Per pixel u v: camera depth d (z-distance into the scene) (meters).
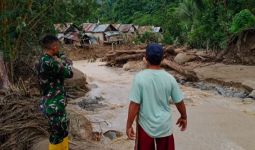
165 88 4.16
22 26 10.30
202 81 15.62
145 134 4.16
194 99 12.15
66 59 5.14
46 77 5.07
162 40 38.56
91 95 13.12
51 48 5.02
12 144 6.47
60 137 5.30
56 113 5.16
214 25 25.36
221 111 10.47
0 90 8.86
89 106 11.23
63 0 11.28
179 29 38.03
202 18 26.70
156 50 4.21
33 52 11.88
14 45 11.06
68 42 38.47
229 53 21.34
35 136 6.60
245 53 20.36
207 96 12.61
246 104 11.27
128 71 20.03
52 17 11.45
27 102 7.92
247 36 20.50
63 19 11.66
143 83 4.14
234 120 9.48
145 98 4.14
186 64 20.75
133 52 23.78
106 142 7.75
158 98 4.14
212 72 16.92
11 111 7.50
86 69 22.17
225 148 7.43
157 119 4.12
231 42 21.39
